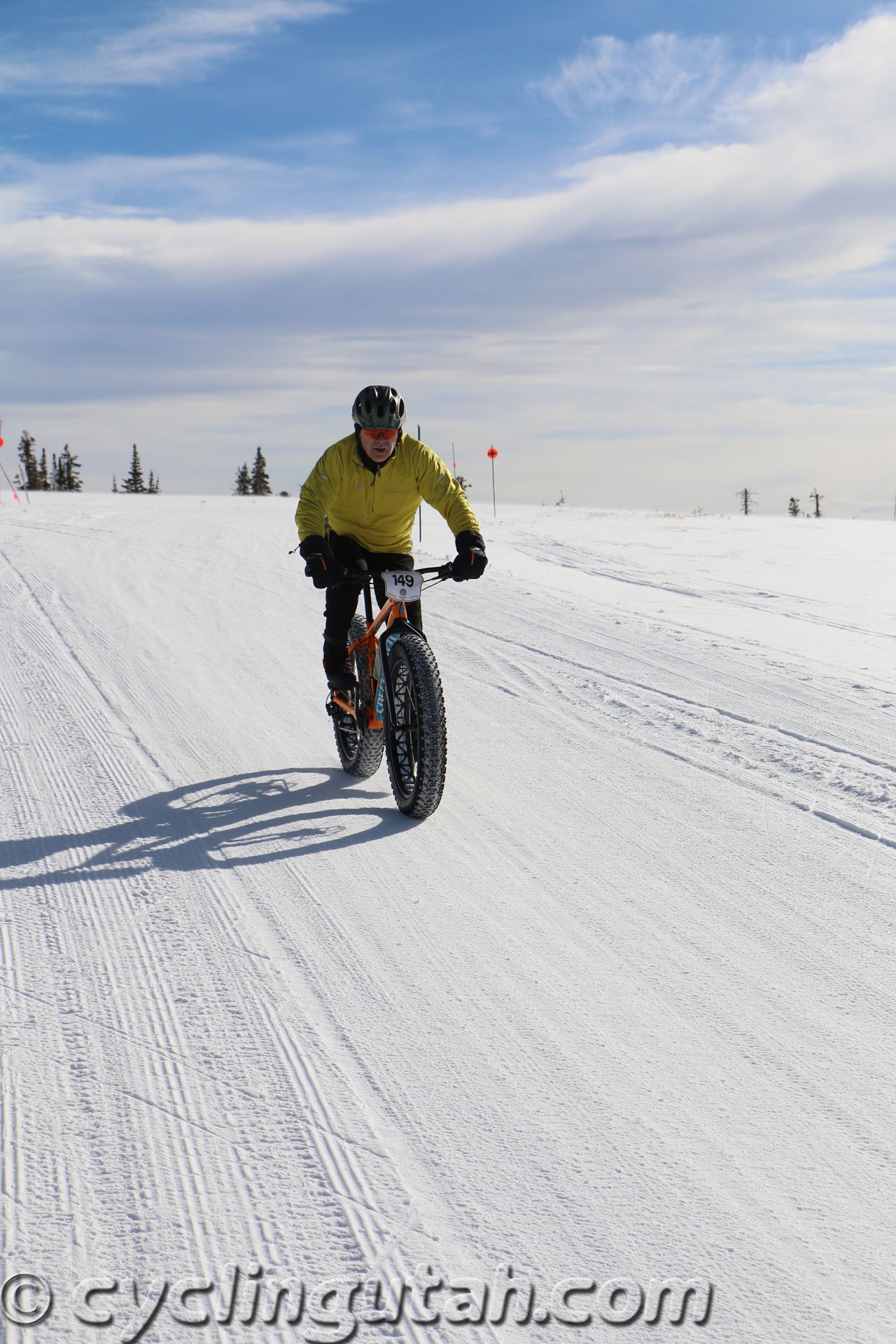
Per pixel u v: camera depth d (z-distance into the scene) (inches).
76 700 231.5
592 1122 84.7
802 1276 68.0
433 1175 77.5
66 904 128.0
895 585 476.1
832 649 311.6
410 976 110.5
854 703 241.8
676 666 285.4
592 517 1201.4
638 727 223.5
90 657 274.8
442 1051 95.1
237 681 256.7
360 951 116.3
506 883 137.9
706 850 151.1
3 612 331.0
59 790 173.2
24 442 3732.8
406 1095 88.0
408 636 165.9
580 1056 95.0
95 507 1042.1
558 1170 78.4
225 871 140.3
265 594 400.8
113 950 115.3
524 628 343.6
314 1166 78.3
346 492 177.6
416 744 163.0
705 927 124.7
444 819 165.0
